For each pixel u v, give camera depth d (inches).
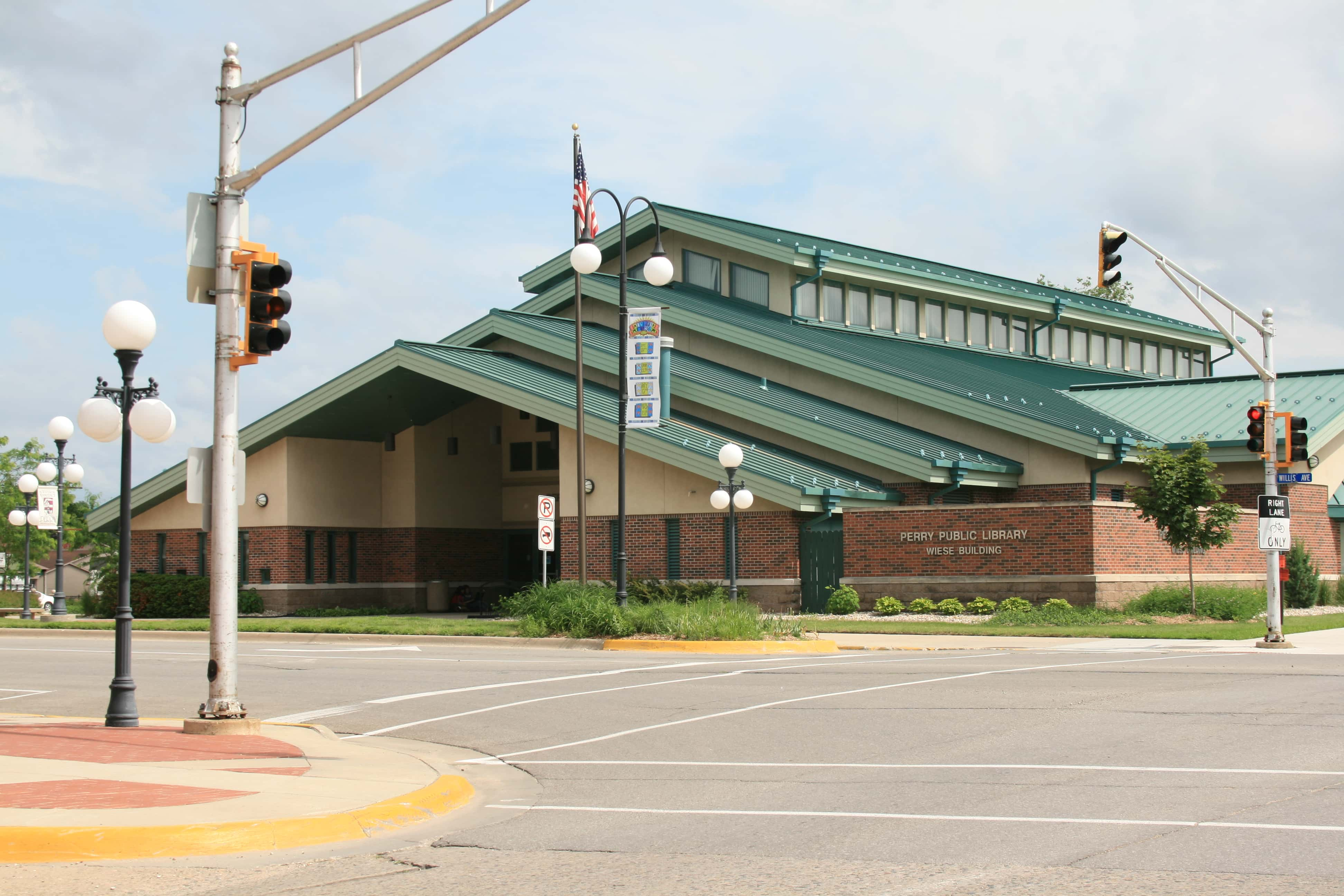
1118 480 1460.4
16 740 535.8
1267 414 1008.9
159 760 485.4
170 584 1643.7
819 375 1637.6
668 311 1727.4
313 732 584.1
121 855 344.8
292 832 365.4
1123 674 759.1
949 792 423.2
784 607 1360.7
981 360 1883.6
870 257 1893.5
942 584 1305.4
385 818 394.0
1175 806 388.2
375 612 1680.6
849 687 721.6
